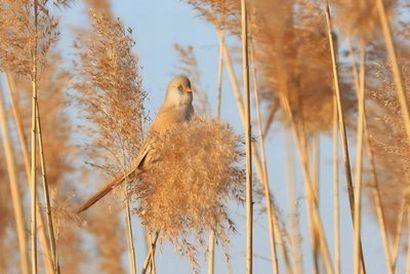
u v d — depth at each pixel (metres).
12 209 12.54
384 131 11.33
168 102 10.62
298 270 12.05
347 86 11.80
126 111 9.62
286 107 12.10
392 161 11.49
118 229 13.59
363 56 10.52
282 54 11.68
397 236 11.96
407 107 10.02
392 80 10.62
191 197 8.93
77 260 13.57
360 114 10.48
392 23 10.55
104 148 9.62
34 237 9.33
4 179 12.62
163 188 9.03
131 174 9.49
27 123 12.84
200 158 8.97
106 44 9.73
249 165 8.67
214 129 9.09
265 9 11.50
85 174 12.26
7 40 9.22
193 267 9.03
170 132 9.20
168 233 9.02
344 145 10.11
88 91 9.68
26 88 12.55
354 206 10.16
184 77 10.70
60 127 12.35
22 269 12.02
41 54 9.35
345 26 10.34
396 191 11.99
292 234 12.09
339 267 11.91
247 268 8.63
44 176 9.30
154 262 9.24
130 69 9.74
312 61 11.64
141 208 9.29
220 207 8.98
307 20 11.52
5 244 12.52
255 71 11.32
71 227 13.14
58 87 12.23
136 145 9.59
